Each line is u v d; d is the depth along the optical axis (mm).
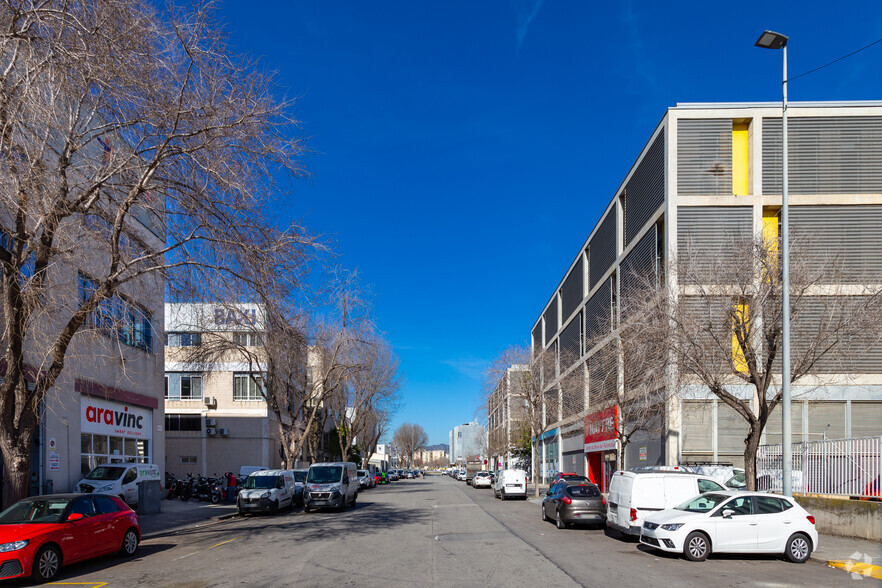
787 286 15375
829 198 25594
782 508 13250
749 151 26562
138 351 27250
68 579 11180
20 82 11469
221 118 12703
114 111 12539
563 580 10586
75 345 15156
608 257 35969
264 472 25797
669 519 13422
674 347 17141
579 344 43625
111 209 13867
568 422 47375
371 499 35188
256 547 14820
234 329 15484
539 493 43219
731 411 25344
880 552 13430
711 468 20828
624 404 25844
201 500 30266
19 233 12461
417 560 12664
